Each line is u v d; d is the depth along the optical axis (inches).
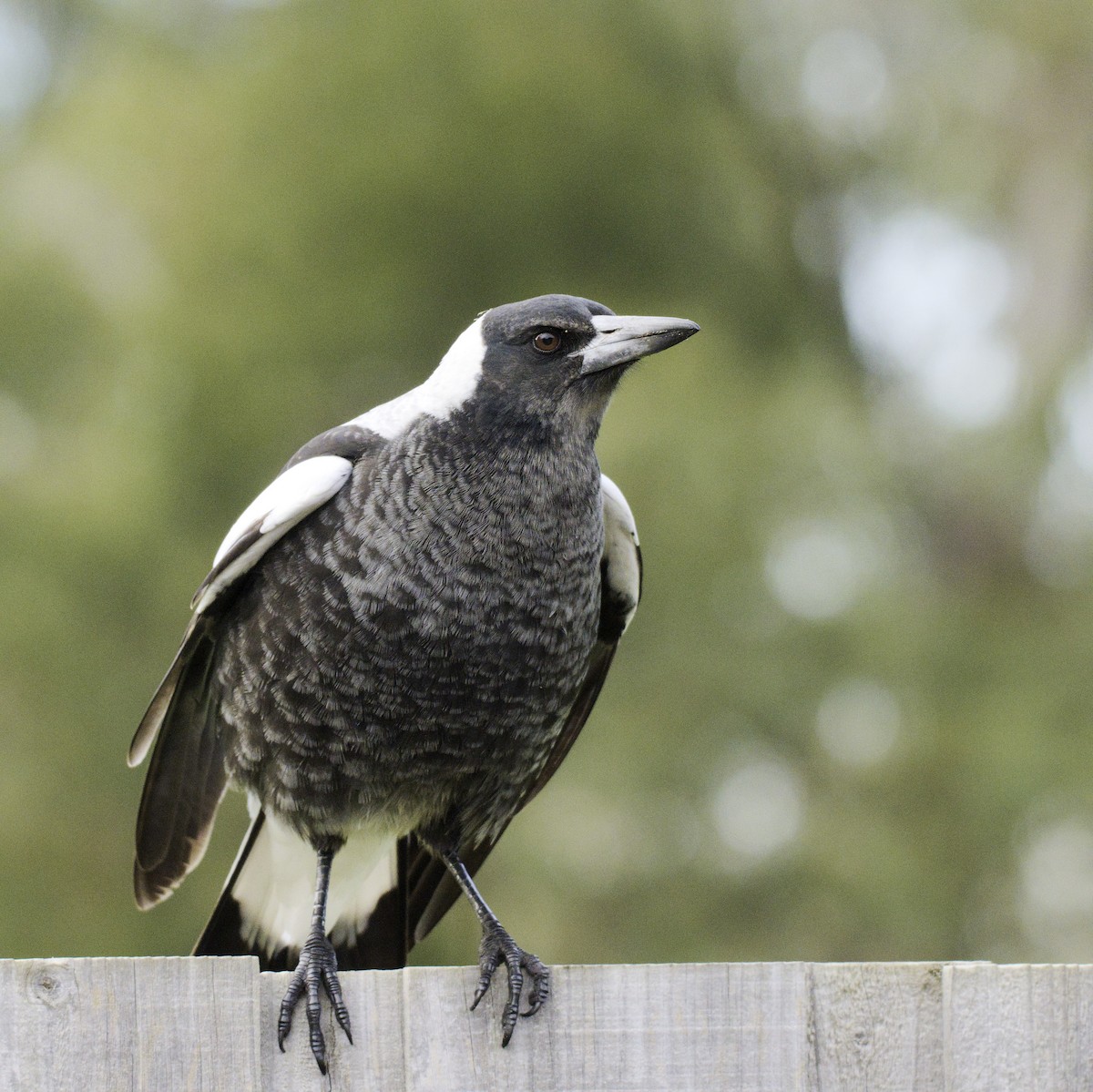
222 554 252.4
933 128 742.5
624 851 595.8
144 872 267.4
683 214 628.1
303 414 602.9
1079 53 746.8
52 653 556.1
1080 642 644.7
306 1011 188.9
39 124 748.6
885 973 187.2
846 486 613.9
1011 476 683.4
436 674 251.8
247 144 618.2
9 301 637.9
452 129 606.5
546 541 258.4
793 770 614.5
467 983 190.4
